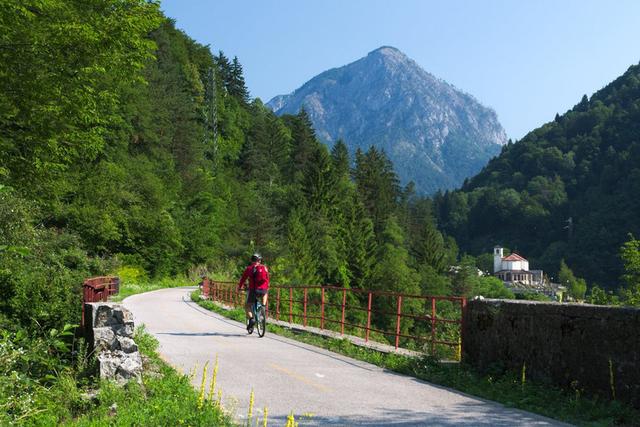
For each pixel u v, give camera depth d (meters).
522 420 6.74
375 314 65.50
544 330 8.55
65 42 14.50
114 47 15.84
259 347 12.93
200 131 135.88
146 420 5.98
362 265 97.69
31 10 15.02
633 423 6.62
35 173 16.70
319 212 106.56
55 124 15.76
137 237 67.94
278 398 7.65
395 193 164.62
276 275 68.88
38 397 6.57
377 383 8.98
